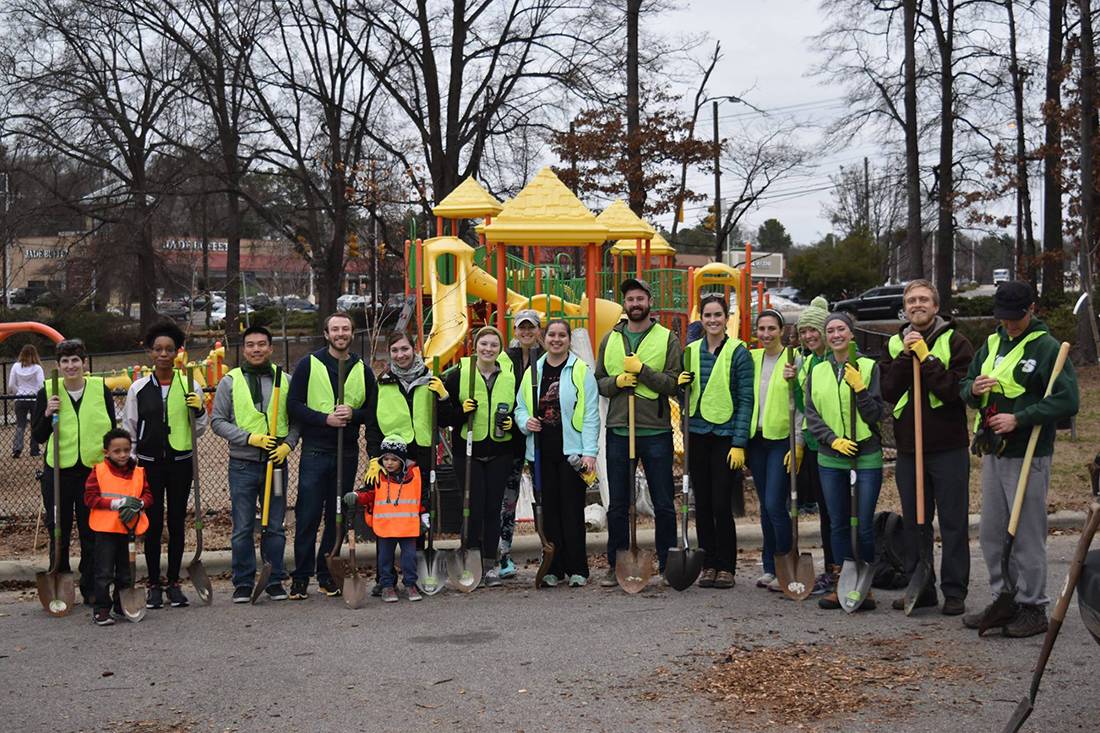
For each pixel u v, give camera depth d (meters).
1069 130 25.53
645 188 29.67
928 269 69.31
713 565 8.41
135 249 31.89
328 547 8.39
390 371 8.40
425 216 31.00
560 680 5.98
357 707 5.64
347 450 8.30
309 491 8.20
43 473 8.16
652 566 8.88
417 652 6.60
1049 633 5.02
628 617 7.38
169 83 31.30
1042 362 6.58
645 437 8.41
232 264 35.56
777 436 8.12
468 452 8.43
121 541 7.62
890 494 11.91
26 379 15.92
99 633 7.30
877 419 7.55
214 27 31.03
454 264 15.77
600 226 12.21
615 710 5.48
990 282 90.06
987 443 6.74
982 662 6.14
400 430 8.30
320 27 31.23
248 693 5.92
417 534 8.09
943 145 31.27
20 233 32.94
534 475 8.55
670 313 18.94
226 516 11.28
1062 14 28.16
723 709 5.45
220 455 15.81
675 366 8.38
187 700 5.84
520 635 6.95
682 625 7.12
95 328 33.62
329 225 40.44
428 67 30.22
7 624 7.62
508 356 8.72
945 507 7.26
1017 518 6.51
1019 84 30.48
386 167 31.56
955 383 7.08
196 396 8.06
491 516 8.54
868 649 6.46
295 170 33.00
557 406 8.41
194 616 7.73
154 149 32.47
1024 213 30.48
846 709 5.40
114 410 8.16
